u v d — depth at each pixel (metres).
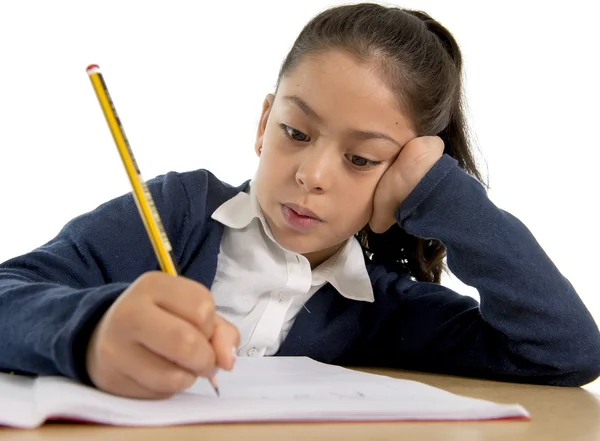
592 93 2.36
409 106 1.08
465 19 2.38
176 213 1.15
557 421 0.71
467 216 1.08
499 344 1.12
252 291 1.15
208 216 1.17
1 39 2.23
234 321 1.15
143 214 0.68
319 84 1.03
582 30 2.36
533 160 2.37
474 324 1.17
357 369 1.18
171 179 1.18
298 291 1.17
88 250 1.05
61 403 0.55
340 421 0.62
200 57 2.34
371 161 1.07
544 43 2.37
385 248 1.38
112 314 0.63
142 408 0.59
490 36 2.38
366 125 1.03
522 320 1.08
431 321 1.22
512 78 2.38
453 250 1.11
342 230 1.10
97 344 0.63
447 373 1.19
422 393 0.74
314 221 1.07
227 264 1.16
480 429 0.63
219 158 2.35
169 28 2.33
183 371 0.63
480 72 2.37
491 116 2.38
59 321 0.67
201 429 0.56
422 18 1.29
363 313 1.25
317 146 1.04
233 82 2.35
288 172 1.05
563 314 1.08
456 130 1.32
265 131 1.10
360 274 1.23
